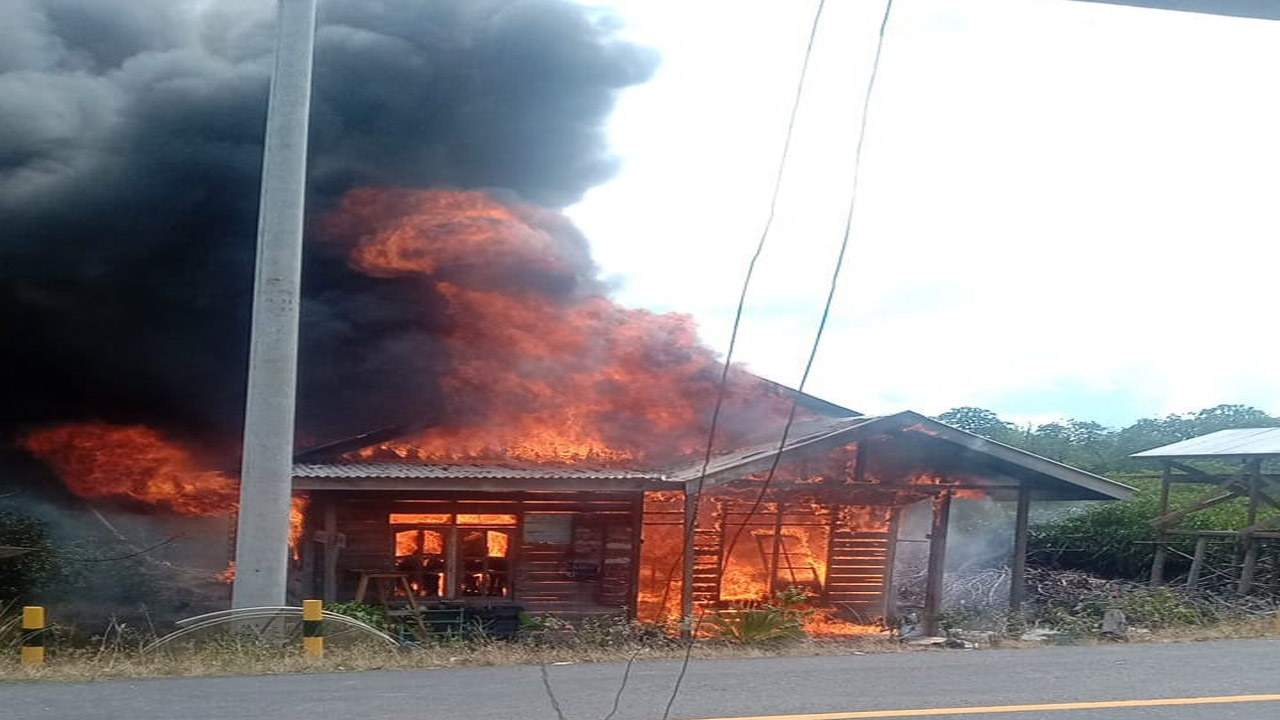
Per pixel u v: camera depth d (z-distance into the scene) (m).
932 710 6.02
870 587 17.31
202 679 7.07
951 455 15.63
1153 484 23.19
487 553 15.81
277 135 10.67
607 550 16.17
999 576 17.53
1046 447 29.95
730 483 15.02
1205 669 7.44
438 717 5.83
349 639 9.08
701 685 6.80
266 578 10.52
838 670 7.40
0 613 11.78
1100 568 19.50
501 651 8.35
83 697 6.39
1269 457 16.39
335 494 15.21
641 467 16.73
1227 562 17.67
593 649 8.94
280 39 10.71
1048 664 7.67
